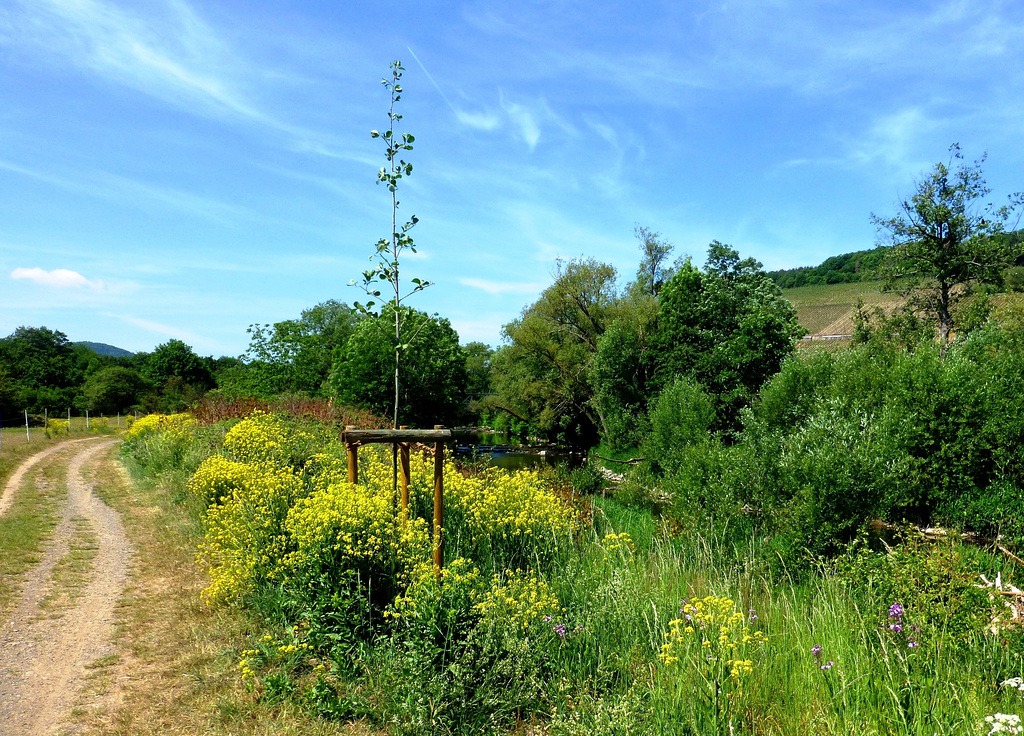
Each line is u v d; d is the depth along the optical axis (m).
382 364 28.22
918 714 3.88
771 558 8.82
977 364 13.06
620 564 6.96
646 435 26.39
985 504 10.22
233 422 17.83
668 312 32.06
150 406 55.97
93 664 5.38
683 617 5.33
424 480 8.15
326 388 33.78
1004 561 7.83
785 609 6.11
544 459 33.50
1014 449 10.70
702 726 3.98
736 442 24.06
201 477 10.42
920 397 11.86
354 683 4.71
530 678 4.45
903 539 8.05
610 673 4.65
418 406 29.62
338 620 5.25
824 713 4.17
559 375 37.22
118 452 25.42
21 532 10.48
